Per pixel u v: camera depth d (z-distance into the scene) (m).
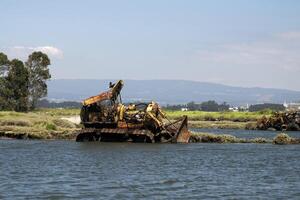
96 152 138.62
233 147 160.50
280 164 119.50
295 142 179.62
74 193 78.62
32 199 73.94
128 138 169.25
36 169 104.12
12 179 90.38
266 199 76.94
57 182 88.12
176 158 127.62
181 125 171.75
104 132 168.88
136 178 94.19
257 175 101.31
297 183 91.69
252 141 181.75
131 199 75.25
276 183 91.38
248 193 81.44
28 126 196.00
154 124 168.00
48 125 197.62
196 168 110.50
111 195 77.69
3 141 171.38
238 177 98.19
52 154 132.62
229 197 78.00
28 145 156.50
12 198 74.12
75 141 172.75
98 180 91.00
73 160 120.81
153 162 119.06
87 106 171.75
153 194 79.19
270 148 159.25
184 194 79.69
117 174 99.00
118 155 132.00
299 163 121.75
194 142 176.75
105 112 170.75
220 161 123.44
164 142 170.38
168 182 90.31
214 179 95.12
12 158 122.50
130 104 172.12
